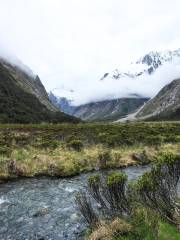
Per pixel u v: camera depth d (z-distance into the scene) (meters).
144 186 11.08
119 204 11.09
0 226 13.12
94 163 26.23
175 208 11.34
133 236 10.05
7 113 131.75
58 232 12.35
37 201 16.41
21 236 12.13
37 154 27.41
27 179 21.91
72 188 19.12
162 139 39.25
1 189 19.17
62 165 24.27
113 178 11.14
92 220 11.60
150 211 10.78
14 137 39.66
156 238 9.79
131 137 40.16
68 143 32.69
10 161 23.44
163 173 11.75
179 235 10.13
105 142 34.94
